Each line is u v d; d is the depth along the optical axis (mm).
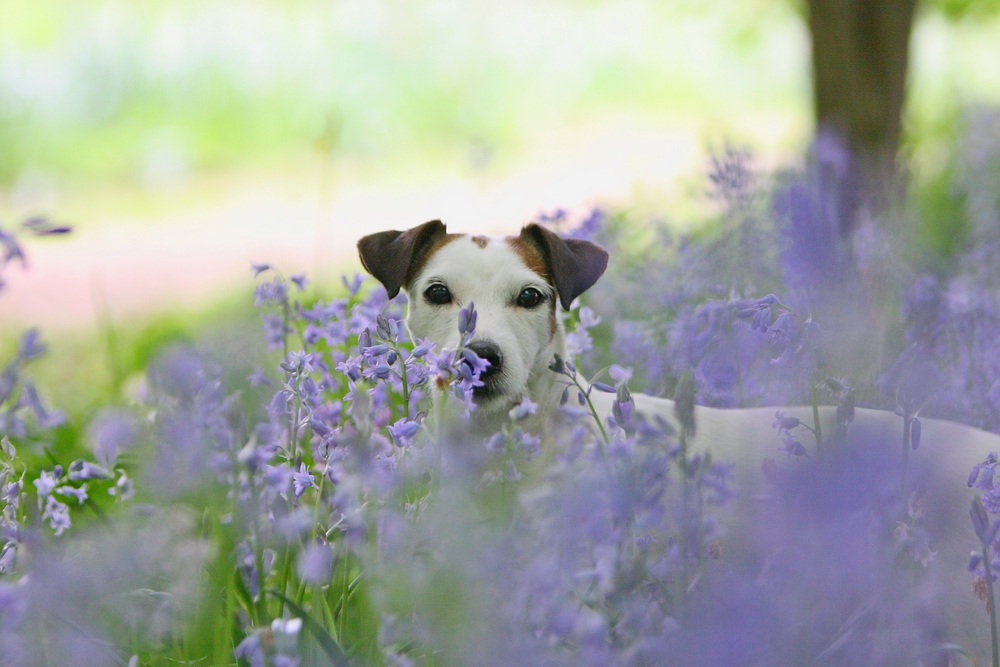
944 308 5453
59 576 2584
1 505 3529
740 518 3873
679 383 2803
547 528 2760
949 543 4094
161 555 2830
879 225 5578
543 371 4984
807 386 3441
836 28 9820
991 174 9094
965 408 5301
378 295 5023
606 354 6469
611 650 2646
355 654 3145
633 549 2965
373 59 24234
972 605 4141
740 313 3197
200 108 22641
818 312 3693
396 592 2662
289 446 3740
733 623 2469
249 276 12000
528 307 4918
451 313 4840
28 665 2615
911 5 9789
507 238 5117
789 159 7477
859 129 9891
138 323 10516
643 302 6461
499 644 2506
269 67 23625
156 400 3107
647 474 2744
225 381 3820
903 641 2645
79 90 22016
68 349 9055
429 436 3580
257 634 2613
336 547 3322
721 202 5629
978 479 3471
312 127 22203
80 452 5141
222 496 3820
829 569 2527
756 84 23359
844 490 2570
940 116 13562
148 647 3359
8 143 20516
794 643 2520
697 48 24422
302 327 4660
